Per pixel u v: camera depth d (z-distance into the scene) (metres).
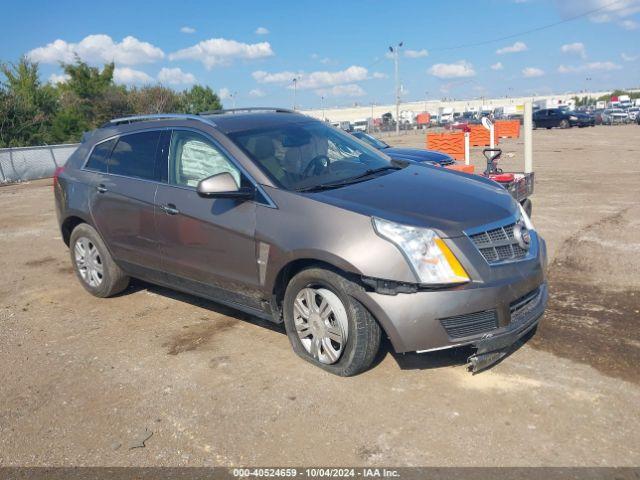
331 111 133.88
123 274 5.73
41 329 5.19
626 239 7.18
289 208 4.04
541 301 4.04
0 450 3.37
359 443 3.22
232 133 4.64
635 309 4.90
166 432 3.44
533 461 2.98
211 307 5.49
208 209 4.50
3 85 31.42
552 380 3.77
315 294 3.98
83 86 49.59
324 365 4.01
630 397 3.53
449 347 3.60
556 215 8.90
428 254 3.56
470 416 3.41
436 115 83.06
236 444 3.28
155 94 50.31
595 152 20.23
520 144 26.62
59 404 3.85
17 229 10.13
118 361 4.43
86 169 5.78
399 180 4.45
